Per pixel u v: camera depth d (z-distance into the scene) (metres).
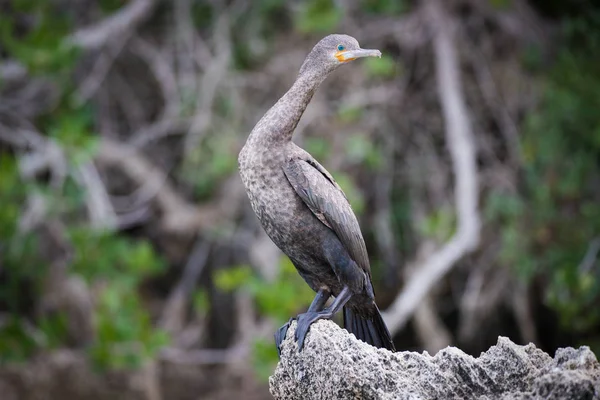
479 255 15.58
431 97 16.02
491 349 6.00
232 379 15.17
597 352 14.66
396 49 16.17
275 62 15.61
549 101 15.18
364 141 14.20
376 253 15.98
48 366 14.59
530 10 16.61
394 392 5.92
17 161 13.59
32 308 15.62
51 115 14.66
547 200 14.96
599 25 15.74
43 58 13.45
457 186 14.09
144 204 15.52
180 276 16.98
